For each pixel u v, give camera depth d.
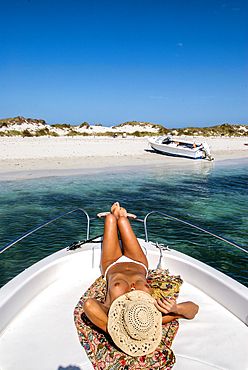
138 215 7.54
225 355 1.83
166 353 1.81
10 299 2.08
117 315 1.76
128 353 1.70
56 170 15.41
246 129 75.50
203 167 19.20
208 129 69.94
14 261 4.81
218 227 6.65
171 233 6.24
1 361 1.76
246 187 12.01
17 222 6.75
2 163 16.97
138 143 36.31
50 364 1.76
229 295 2.26
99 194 10.10
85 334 1.99
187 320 2.17
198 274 2.57
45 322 2.13
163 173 15.97
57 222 6.84
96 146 30.05
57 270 2.71
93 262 2.91
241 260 4.99
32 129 60.41
